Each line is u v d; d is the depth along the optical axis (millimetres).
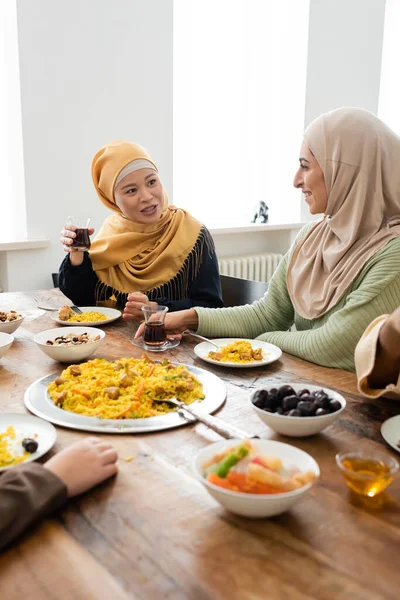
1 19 2893
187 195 4031
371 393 1185
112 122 3266
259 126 4441
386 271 1534
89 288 2383
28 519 723
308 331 1604
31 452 921
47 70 2947
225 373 1392
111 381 1197
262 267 4230
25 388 1265
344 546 707
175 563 675
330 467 906
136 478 873
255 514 740
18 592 630
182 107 3846
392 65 5242
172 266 2377
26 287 3105
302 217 4547
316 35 4262
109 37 3152
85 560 682
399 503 807
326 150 1670
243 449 790
